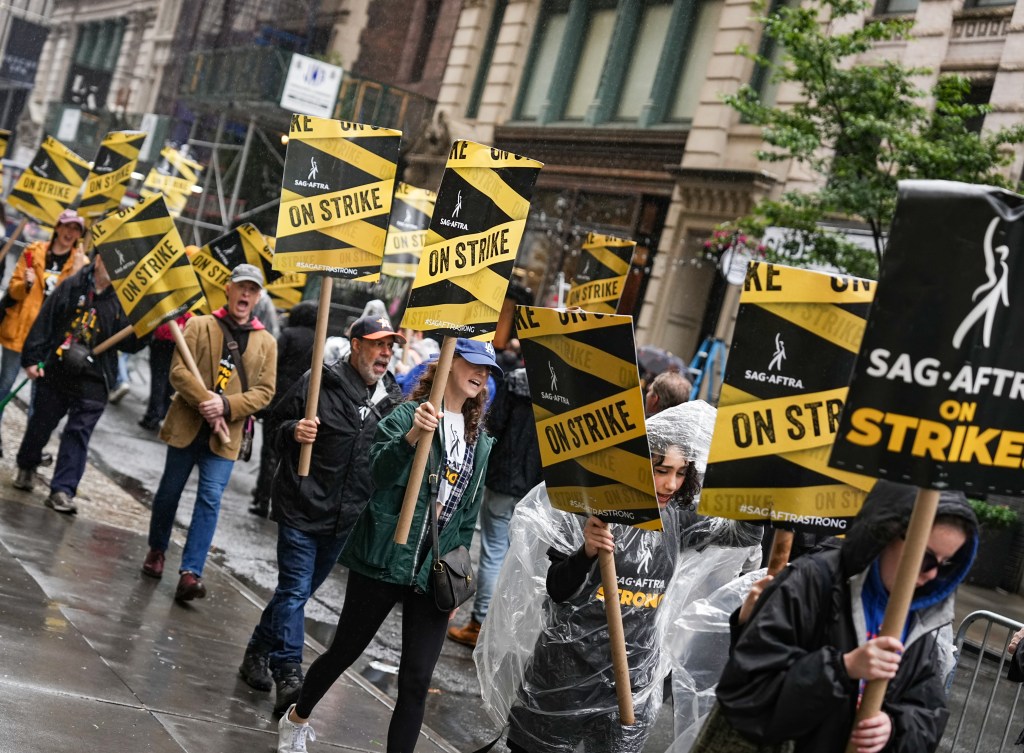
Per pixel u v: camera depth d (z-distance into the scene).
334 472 5.88
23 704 4.73
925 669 3.21
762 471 3.67
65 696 4.98
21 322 10.52
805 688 2.99
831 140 15.84
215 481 7.21
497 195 4.82
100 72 45.28
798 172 19.31
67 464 8.55
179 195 15.98
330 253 5.57
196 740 4.98
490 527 8.30
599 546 4.08
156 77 40.66
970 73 16.75
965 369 2.82
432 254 4.75
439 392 4.71
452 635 8.36
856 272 13.88
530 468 8.23
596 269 7.90
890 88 13.63
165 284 7.29
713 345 17.83
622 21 23.67
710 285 20.55
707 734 3.36
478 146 4.78
